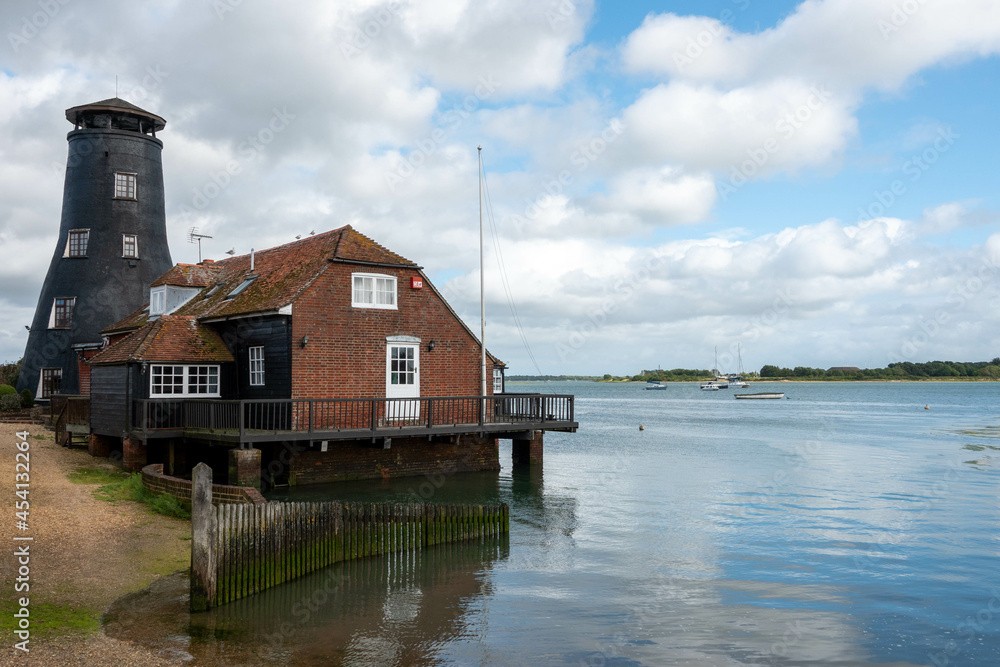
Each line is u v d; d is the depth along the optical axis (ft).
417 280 83.10
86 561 41.93
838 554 54.03
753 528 62.80
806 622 39.32
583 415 272.51
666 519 66.39
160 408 74.59
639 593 43.86
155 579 40.45
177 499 54.90
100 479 65.62
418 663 32.12
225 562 37.37
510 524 62.85
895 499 78.02
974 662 34.32
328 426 74.84
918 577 48.29
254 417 69.67
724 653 34.71
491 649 34.22
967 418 235.20
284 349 73.82
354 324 77.97
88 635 31.76
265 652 32.09
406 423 80.59
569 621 38.55
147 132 133.69
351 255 78.33
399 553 50.70
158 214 130.41
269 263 91.40
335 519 46.44
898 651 35.55
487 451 90.79
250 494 51.85
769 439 155.43
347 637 34.76
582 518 66.28
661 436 165.89
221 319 80.59
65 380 119.65
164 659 30.12
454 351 86.79
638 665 32.91
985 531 62.18
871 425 201.67
